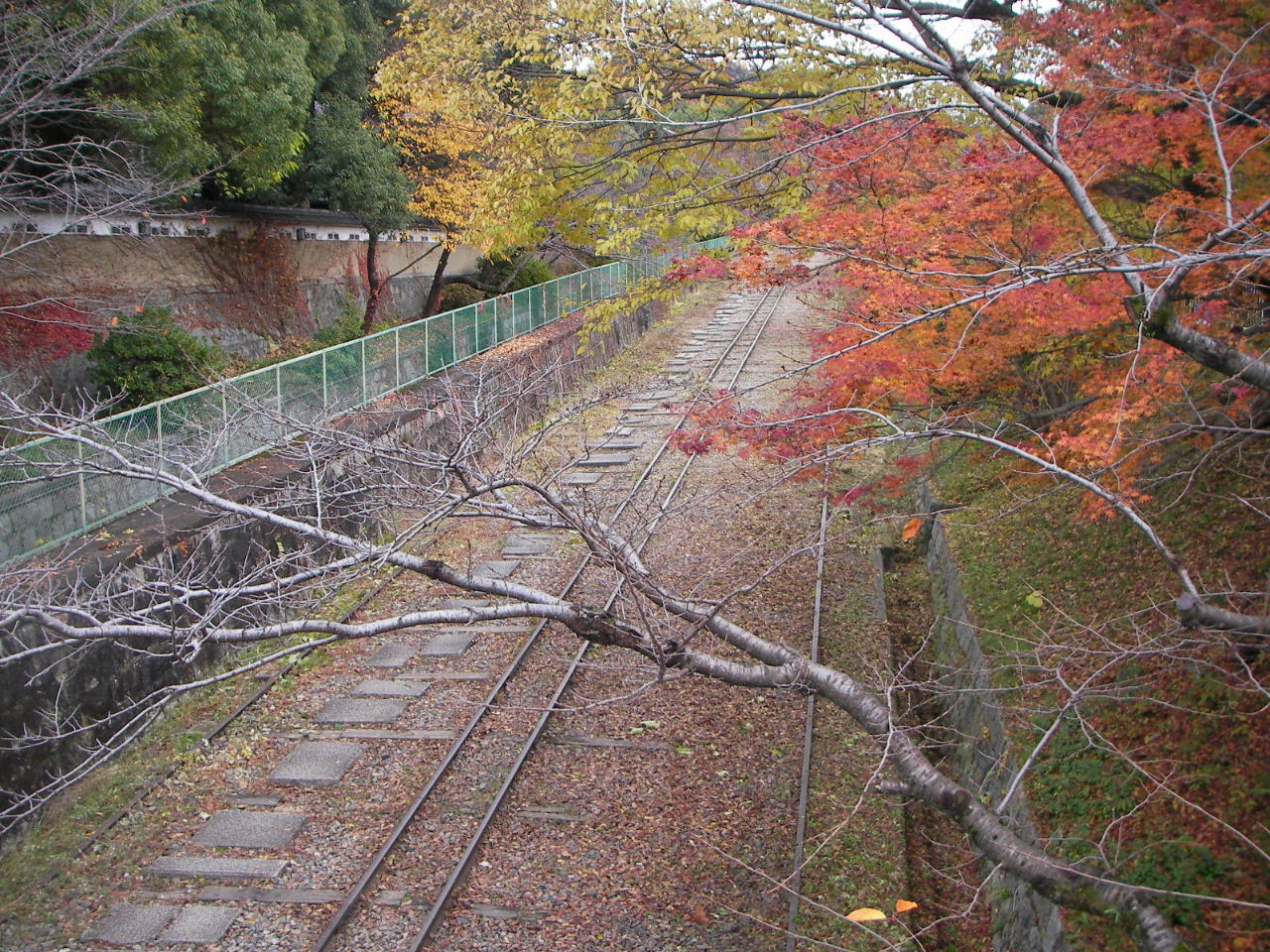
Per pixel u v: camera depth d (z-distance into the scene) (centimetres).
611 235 1198
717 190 1114
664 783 985
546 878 858
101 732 1037
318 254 2480
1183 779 719
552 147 1170
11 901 839
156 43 1394
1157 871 662
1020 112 670
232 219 2148
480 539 1598
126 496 1250
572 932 796
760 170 1012
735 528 1589
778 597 1366
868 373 836
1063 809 775
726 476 1803
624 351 2944
